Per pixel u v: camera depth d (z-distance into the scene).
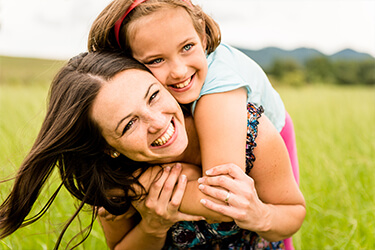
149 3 1.83
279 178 2.01
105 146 1.92
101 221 2.37
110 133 1.81
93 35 1.96
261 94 2.21
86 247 3.21
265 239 2.12
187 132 2.03
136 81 1.78
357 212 3.37
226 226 2.16
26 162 1.98
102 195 2.04
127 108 1.75
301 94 13.04
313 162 4.25
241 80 1.94
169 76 1.88
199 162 2.13
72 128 1.87
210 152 1.87
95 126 1.84
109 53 1.90
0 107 7.07
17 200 2.05
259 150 1.95
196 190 1.97
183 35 1.84
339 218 3.46
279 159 1.98
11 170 3.10
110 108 1.76
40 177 2.02
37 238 3.10
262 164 1.97
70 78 1.87
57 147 1.92
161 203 1.99
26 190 2.03
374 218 3.27
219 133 1.85
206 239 2.25
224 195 1.87
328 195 3.76
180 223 2.23
